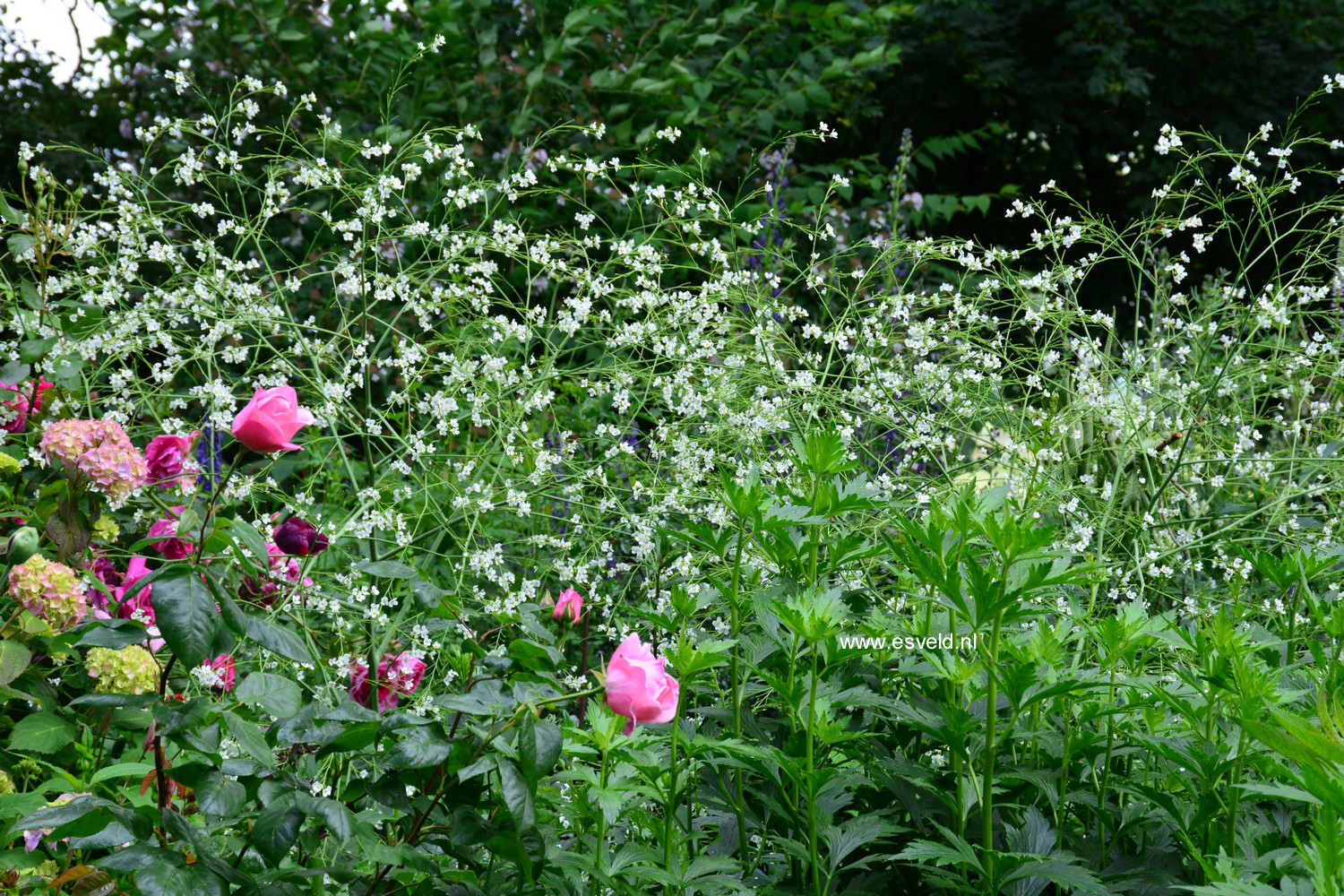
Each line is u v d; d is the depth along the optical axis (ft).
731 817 5.16
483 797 4.58
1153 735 4.76
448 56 17.02
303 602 5.99
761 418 7.93
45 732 4.74
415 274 8.75
